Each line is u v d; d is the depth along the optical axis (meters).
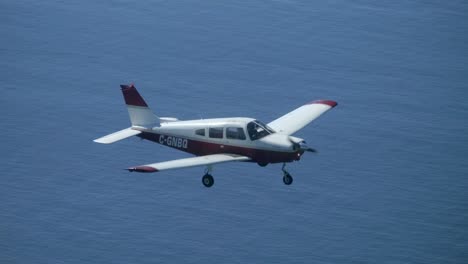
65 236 153.12
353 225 151.75
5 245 150.62
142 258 146.62
